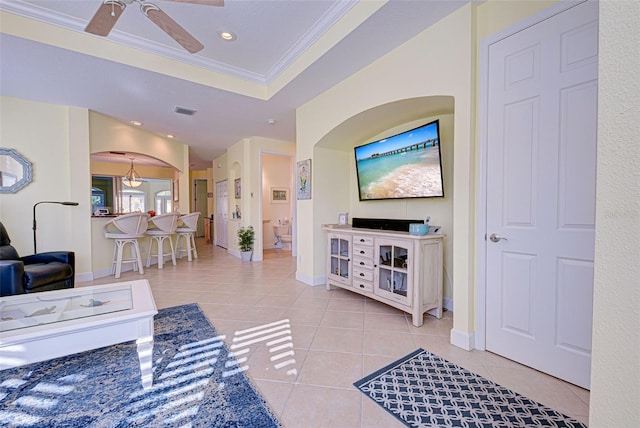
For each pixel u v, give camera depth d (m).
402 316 2.80
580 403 1.53
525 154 1.89
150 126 5.03
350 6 2.32
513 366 1.90
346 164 4.20
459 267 2.17
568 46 1.70
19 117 3.72
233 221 6.72
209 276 4.47
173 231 5.32
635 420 0.49
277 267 5.20
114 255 4.55
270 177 7.79
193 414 1.45
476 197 2.12
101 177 8.77
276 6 2.38
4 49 2.56
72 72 3.00
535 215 1.85
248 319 2.71
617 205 0.51
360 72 2.98
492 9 2.02
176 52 3.08
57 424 1.38
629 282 0.50
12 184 3.69
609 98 0.52
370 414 1.45
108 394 1.61
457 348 2.15
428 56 2.32
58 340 1.53
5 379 1.75
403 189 3.15
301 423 1.39
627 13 0.50
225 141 6.20
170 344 2.21
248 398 1.57
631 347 0.49
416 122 3.24
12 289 2.49
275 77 3.54
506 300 2.00
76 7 2.43
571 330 1.70
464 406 1.51
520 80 1.90
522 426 1.36
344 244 3.47
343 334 2.39
